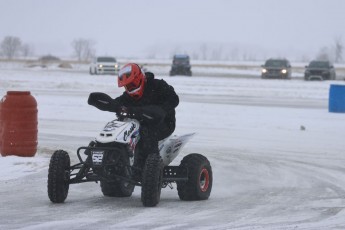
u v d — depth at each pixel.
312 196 14.22
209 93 52.00
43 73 82.06
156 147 12.62
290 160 19.97
